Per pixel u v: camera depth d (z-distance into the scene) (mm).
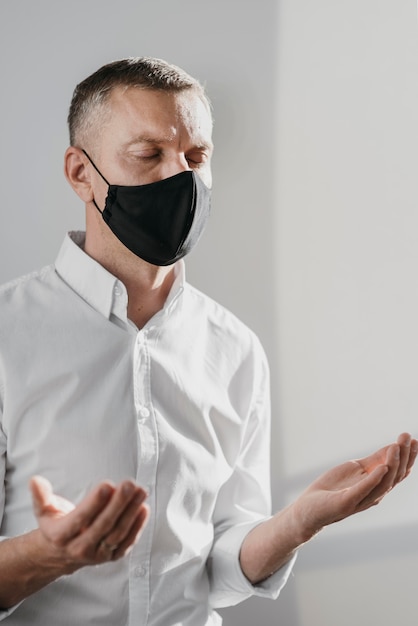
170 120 1460
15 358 1440
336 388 2193
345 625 2166
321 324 2193
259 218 2191
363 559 2172
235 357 1654
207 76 2160
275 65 2184
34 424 1429
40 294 1513
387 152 2191
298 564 2186
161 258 1463
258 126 2182
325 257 2197
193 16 2160
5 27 2105
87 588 1401
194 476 1514
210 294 2182
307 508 1354
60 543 1060
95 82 1510
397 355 2189
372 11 2188
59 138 2121
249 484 1672
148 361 1507
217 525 1657
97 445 1434
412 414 2180
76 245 1526
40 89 2117
